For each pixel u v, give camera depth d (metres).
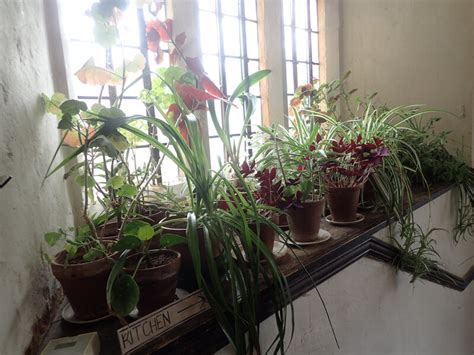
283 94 1.80
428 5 1.96
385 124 1.54
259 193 0.96
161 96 0.95
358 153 1.15
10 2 0.68
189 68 0.88
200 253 0.77
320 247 1.09
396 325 1.55
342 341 1.20
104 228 0.86
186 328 0.72
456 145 1.99
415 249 1.55
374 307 1.38
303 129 1.38
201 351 0.74
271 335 0.91
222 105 1.49
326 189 1.27
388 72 2.14
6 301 0.55
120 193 0.79
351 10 2.21
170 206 0.98
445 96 1.98
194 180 0.78
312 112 1.50
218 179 0.85
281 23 1.76
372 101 2.20
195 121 0.78
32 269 0.67
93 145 0.65
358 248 1.20
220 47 1.60
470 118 1.91
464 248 2.19
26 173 0.68
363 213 1.42
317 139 1.26
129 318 0.71
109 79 0.82
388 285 1.46
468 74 1.89
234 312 0.69
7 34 0.65
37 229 0.71
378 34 2.14
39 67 0.82
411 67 2.06
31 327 0.64
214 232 0.74
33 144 0.73
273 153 1.23
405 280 1.60
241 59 1.72
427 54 2.00
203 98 0.84
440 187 1.79
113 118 0.68
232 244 0.75
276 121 1.79
